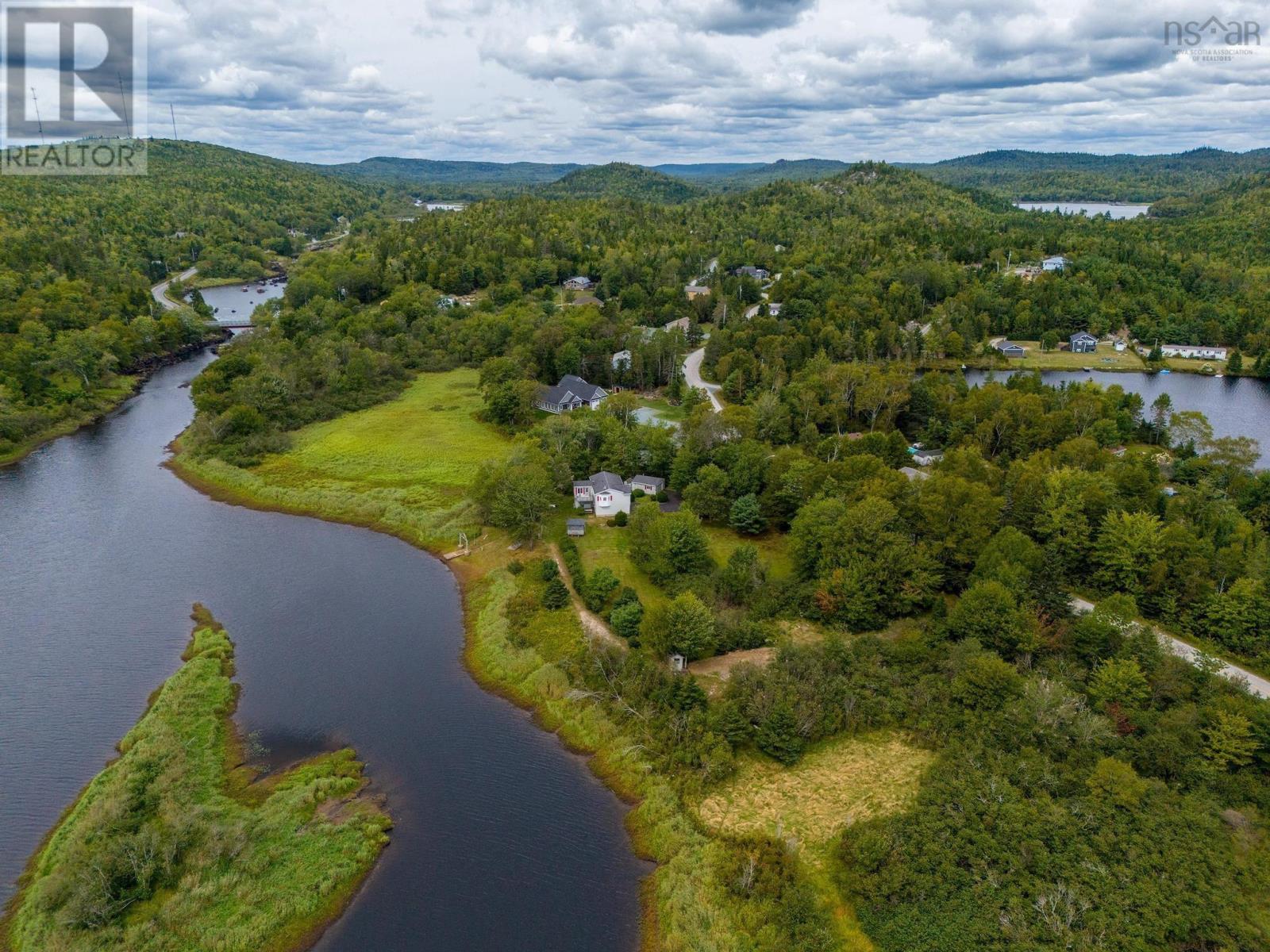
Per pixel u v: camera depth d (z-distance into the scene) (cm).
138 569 8056
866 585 6481
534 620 6850
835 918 4069
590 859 4569
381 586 7756
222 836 4462
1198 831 4250
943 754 5050
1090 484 7438
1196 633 6209
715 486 8494
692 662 6166
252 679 6234
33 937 3900
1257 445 10175
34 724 5669
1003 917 3881
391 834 4731
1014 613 5778
